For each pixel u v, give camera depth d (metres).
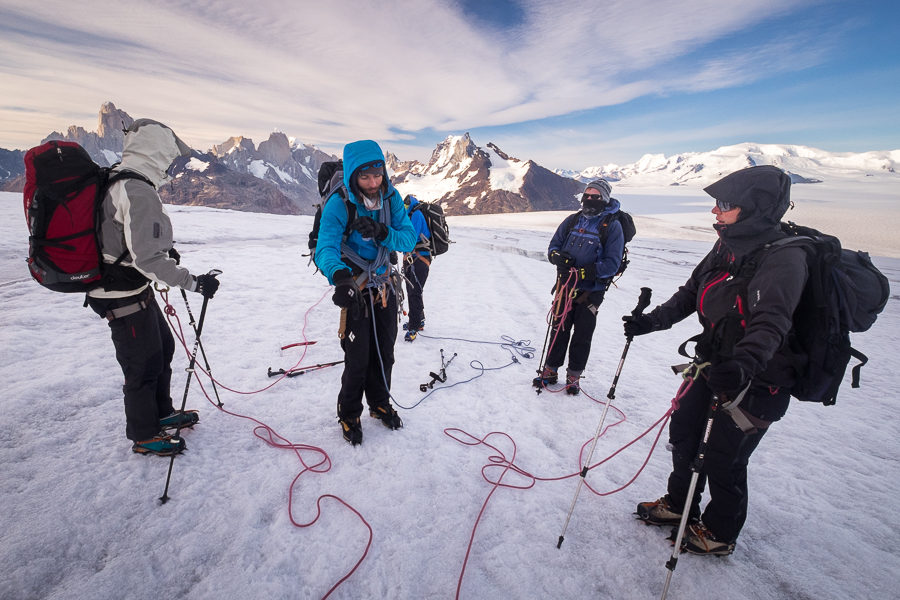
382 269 2.73
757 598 1.90
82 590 1.72
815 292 1.64
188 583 1.81
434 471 2.67
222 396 3.38
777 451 3.10
